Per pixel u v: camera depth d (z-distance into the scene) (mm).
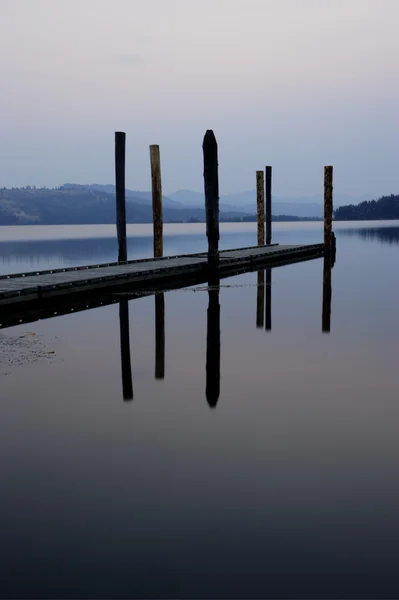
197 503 4723
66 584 3730
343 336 11984
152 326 13320
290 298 18078
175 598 3604
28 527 4379
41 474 5285
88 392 7957
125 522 4441
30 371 9148
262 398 7691
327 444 6004
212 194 21438
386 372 9023
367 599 3604
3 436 6250
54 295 16281
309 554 4020
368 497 4812
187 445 5977
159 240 24922
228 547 4109
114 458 5645
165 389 8125
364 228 107125
